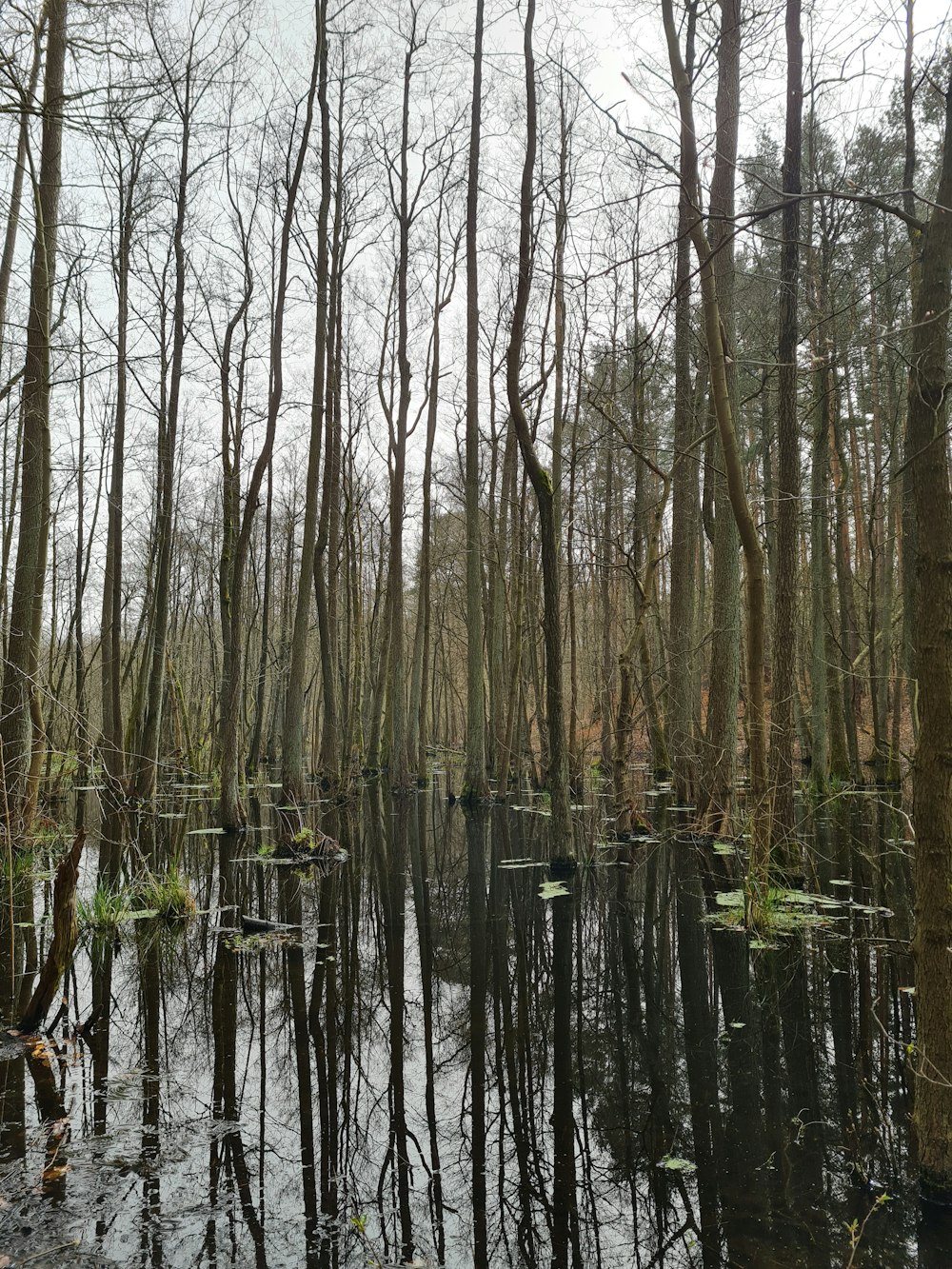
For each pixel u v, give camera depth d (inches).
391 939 335.3
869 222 557.0
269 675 1226.6
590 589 1045.2
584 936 333.4
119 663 748.0
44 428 472.7
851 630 813.2
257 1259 130.1
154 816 670.5
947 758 147.8
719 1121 180.4
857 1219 142.3
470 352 711.7
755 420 780.6
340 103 727.1
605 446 659.4
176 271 685.9
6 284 517.3
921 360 151.4
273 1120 181.2
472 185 666.2
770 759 388.2
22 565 463.2
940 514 149.0
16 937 333.7
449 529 1339.8
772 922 329.1
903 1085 194.2
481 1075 207.6
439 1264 129.7
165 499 714.2
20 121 367.2
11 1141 169.3
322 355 631.8
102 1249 132.0
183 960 304.8
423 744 1015.6
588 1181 157.2
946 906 148.0
